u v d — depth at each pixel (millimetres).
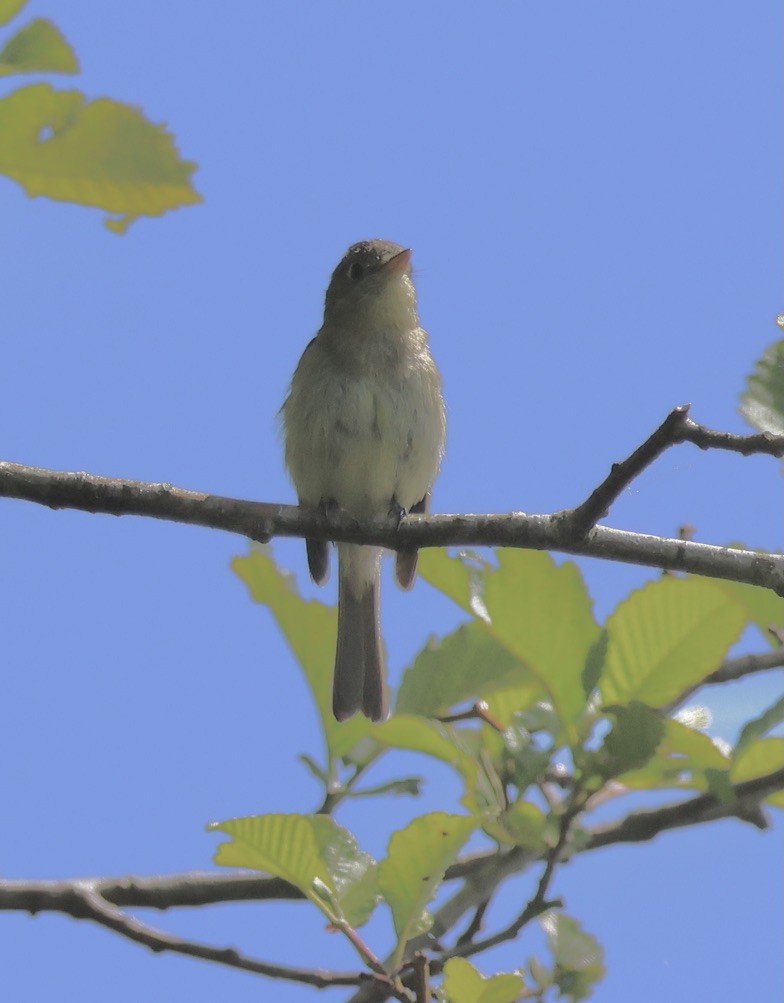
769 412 7195
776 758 7258
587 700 7168
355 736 8625
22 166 4789
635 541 7629
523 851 7930
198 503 7980
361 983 6902
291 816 7051
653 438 6938
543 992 7602
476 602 7422
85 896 8414
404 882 6969
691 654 7508
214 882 8898
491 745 7812
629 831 8273
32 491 7746
